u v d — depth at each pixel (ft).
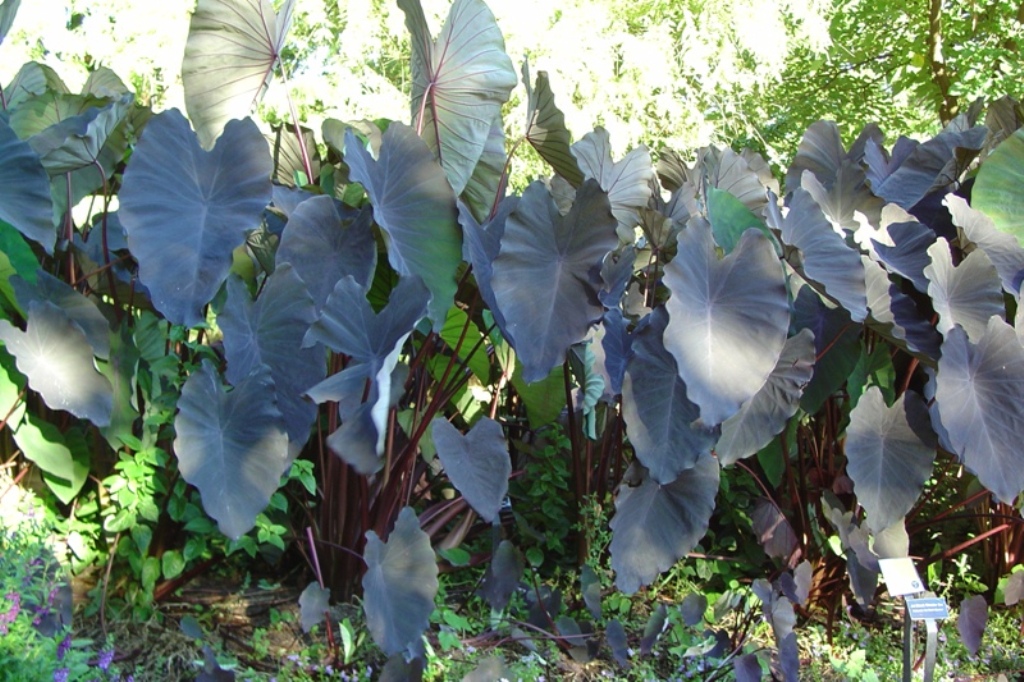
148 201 7.45
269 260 9.01
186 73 8.90
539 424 10.38
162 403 8.49
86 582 8.47
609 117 30.63
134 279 8.76
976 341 9.28
